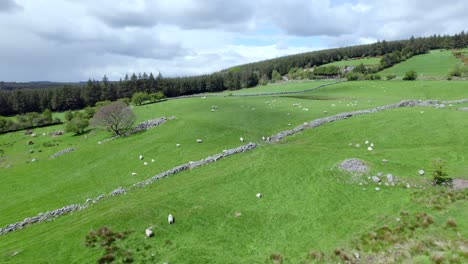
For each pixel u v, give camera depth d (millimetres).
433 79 130125
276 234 30047
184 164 51219
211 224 32125
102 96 186000
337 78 182000
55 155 69375
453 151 45688
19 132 115188
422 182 36906
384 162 43219
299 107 85562
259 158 50688
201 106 99812
